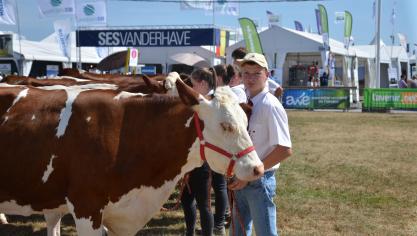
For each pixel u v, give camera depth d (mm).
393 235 6824
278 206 8102
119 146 4293
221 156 4039
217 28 23328
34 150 4363
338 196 8742
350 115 24266
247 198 4340
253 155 3973
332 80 30297
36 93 4621
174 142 4324
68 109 4410
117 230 4520
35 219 7656
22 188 4449
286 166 11305
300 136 16469
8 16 23828
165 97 4422
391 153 13141
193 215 6043
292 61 33938
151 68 28953
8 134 4438
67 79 8047
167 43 23297
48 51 30109
